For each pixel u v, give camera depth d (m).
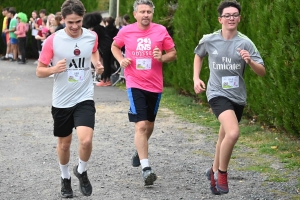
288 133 14.27
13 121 16.55
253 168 11.34
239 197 9.48
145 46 10.62
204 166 11.62
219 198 9.45
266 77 14.20
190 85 19.64
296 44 12.73
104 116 17.41
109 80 24.52
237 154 12.56
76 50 8.91
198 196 9.58
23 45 34.91
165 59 10.70
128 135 14.72
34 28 37.09
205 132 14.98
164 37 10.74
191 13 18.97
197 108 18.55
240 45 9.13
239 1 16.02
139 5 10.66
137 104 10.48
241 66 9.19
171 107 18.73
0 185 10.24
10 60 37.12
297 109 12.94
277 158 12.13
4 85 24.44
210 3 17.69
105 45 23.95
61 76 8.98
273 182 10.35
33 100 20.42
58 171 11.21
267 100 14.32
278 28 13.43
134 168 11.47
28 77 27.52
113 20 24.70
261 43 14.32
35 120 16.72
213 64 9.27
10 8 37.38
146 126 10.55
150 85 10.66
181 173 11.09
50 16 32.31
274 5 13.57
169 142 13.85
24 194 9.71
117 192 9.82
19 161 11.99
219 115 9.01
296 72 12.78
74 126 9.03
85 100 9.02
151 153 12.73
